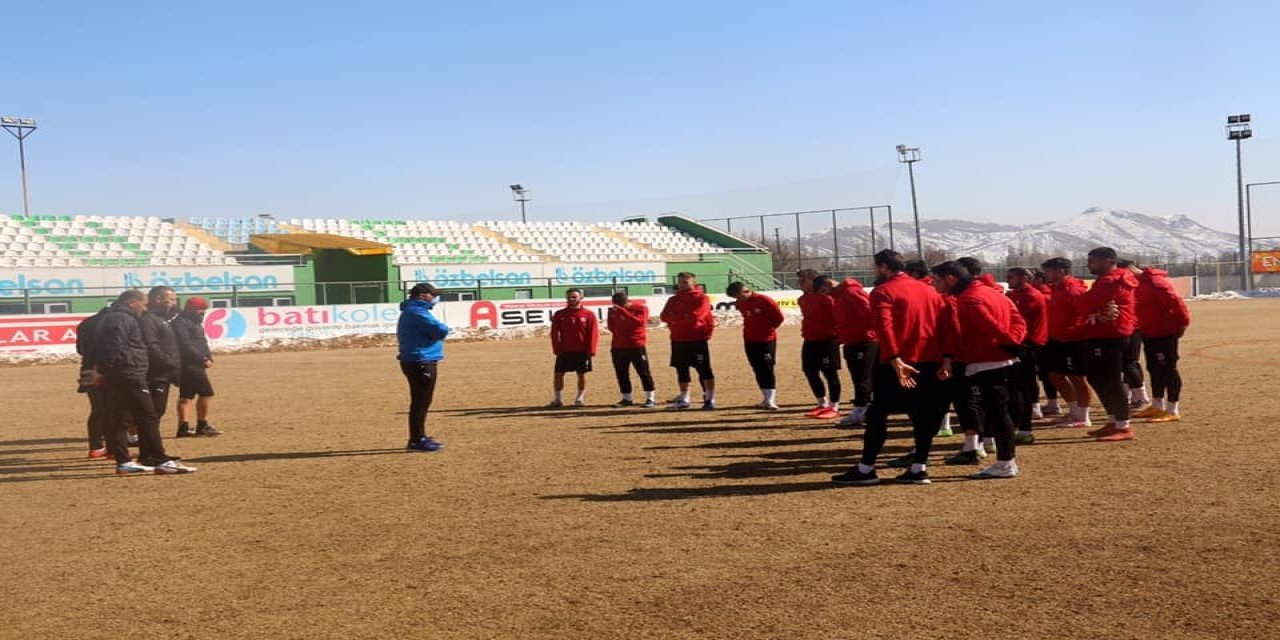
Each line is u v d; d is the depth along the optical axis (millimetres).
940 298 8359
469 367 23250
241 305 37500
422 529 7246
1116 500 7414
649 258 53062
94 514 8102
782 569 5898
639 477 9031
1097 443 10062
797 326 39594
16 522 7855
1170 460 8969
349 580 5965
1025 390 10094
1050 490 7871
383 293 39031
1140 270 11898
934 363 8266
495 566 6172
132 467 9953
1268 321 33094
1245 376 16156
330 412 15031
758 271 53344
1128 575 5543
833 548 6328
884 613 5059
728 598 5391
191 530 7430
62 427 13992
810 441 10891
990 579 5559
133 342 9805
